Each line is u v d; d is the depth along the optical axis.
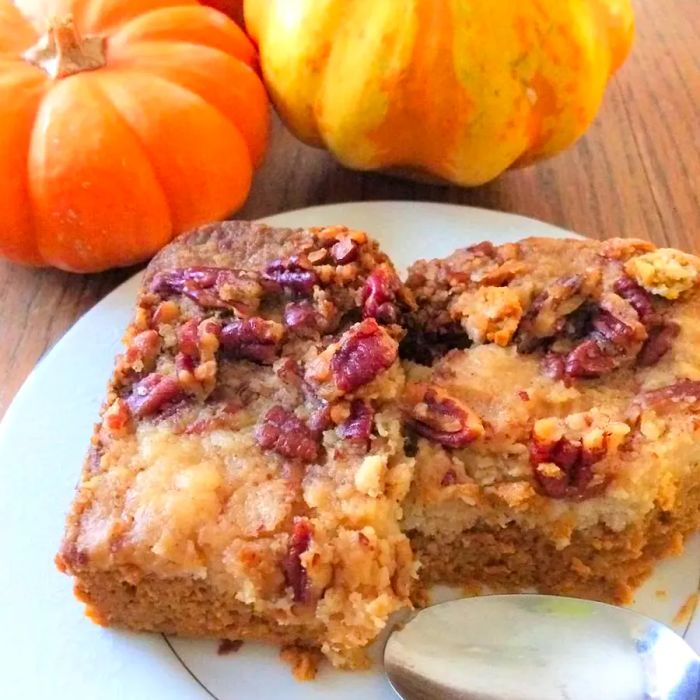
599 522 0.23
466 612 0.23
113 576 0.21
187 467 0.22
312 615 0.21
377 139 0.28
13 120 0.26
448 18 0.26
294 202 0.31
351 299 0.24
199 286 0.24
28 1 0.28
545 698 0.21
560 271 0.25
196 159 0.27
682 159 0.32
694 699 0.21
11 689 0.21
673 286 0.24
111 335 0.26
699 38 0.37
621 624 0.22
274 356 0.23
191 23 0.28
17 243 0.27
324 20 0.27
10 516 0.23
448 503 0.22
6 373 0.27
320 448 0.22
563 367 0.23
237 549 0.21
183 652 0.22
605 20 0.28
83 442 0.25
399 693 0.22
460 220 0.29
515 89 0.27
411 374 0.24
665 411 0.23
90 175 0.26
